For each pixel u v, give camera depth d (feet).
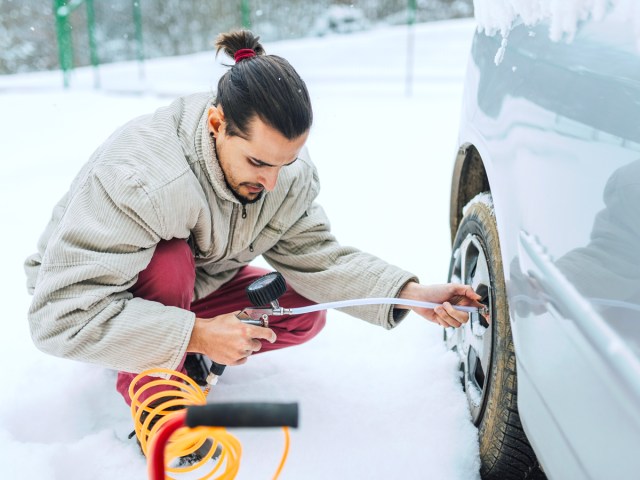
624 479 2.41
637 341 2.41
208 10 36.78
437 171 13.98
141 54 31.65
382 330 6.53
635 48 2.79
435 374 5.55
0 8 38.58
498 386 4.09
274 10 38.29
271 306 4.34
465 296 4.75
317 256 5.11
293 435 4.96
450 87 30.60
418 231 9.92
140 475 4.64
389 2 42.68
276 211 4.89
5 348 6.47
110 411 5.45
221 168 4.29
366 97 27.53
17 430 5.25
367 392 5.46
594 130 2.90
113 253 4.14
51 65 39.32
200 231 4.54
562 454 2.95
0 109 22.59
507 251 3.72
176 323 4.13
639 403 2.33
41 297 4.12
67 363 6.03
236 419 2.18
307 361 6.01
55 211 5.02
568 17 3.35
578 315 2.79
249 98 3.80
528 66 3.76
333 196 12.10
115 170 4.14
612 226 2.67
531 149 3.51
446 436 4.80
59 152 16.20
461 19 46.62
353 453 4.75
